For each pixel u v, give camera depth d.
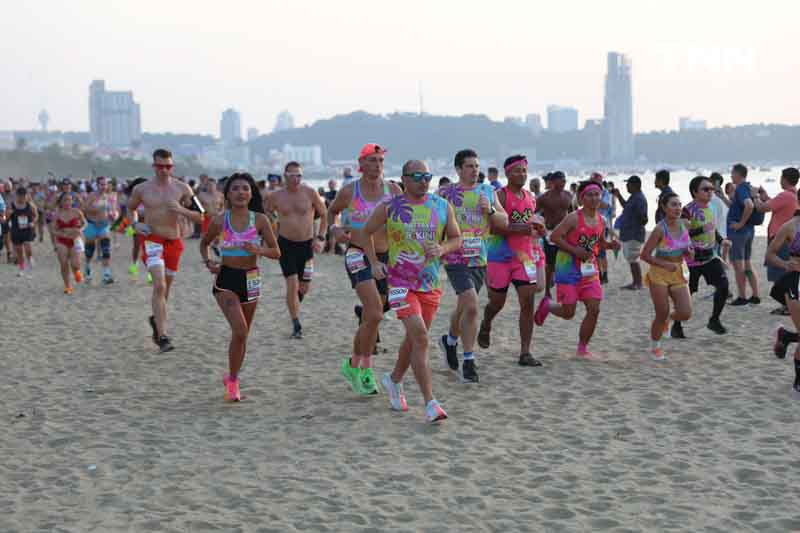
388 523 4.74
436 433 6.35
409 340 6.81
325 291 14.94
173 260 9.66
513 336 10.12
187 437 6.38
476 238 7.73
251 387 7.88
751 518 4.73
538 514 4.83
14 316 12.24
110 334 10.76
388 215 6.48
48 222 25.83
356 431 6.45
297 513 4.89
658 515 4.78
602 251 15.05
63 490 5.33
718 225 13.93
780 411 6.78
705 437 6.16
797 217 7.42
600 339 9.91
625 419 6.64
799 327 7.45
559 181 10.04
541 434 6.30
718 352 9.02
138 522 4.80
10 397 7.62
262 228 7.30
